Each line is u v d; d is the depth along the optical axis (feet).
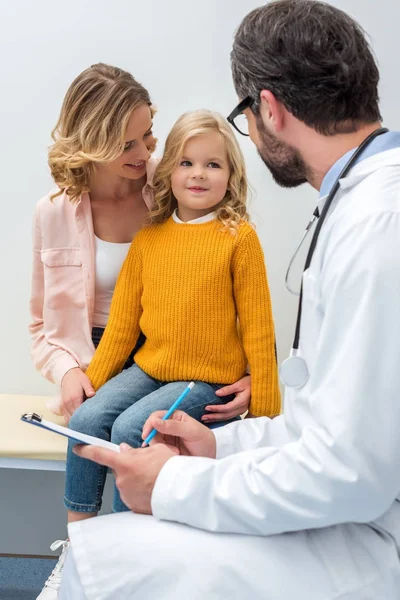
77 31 6.59
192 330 5.18
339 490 2.95
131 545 3.25
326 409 2.99
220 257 5.19
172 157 5.32
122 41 6.60
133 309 5.58
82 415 5.13
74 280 5.88
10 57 6.63
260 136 3.67
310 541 3.25
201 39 6.60
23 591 6.15
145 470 3.41
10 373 7.19
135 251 5.56
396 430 2.90
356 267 2.97
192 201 5.26
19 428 5.93
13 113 6.73
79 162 5.38
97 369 5.57
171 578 3.17
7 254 6.98
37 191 6.86
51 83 6.67
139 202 5.92
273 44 3.41
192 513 3.23
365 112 3.43
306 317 3.44
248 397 5.23
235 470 3.22
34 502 6.46
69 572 3.40
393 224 2.99
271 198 6.88
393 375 2.90
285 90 3.41
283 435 3.99
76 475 5.17
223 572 3.13
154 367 5.28
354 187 3.30
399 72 6.62
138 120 5.32
